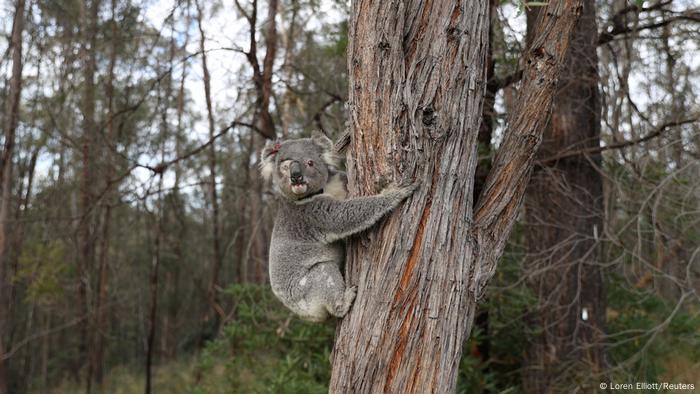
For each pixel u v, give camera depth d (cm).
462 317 281
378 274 287
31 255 1598
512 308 823
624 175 783
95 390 1686
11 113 1322
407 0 299
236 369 897
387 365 273
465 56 291
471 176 293
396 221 286
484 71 303
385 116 286
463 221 286
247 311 877
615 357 861
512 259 846
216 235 1659
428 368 270
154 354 2483
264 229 1367
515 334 889
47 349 2122
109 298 2034
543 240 769
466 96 291
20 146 1638
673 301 913
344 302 310
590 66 726
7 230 1383
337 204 362
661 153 687
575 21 318
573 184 742
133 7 1026
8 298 1569
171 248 2116
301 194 399
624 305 977
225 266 2430
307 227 396
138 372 1903
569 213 709
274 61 969
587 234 743
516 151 312
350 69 302
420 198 283
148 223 1800
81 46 1171
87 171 1395
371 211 286
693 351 922
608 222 664
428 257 278
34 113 1331
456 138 287
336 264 391
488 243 300
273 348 877
